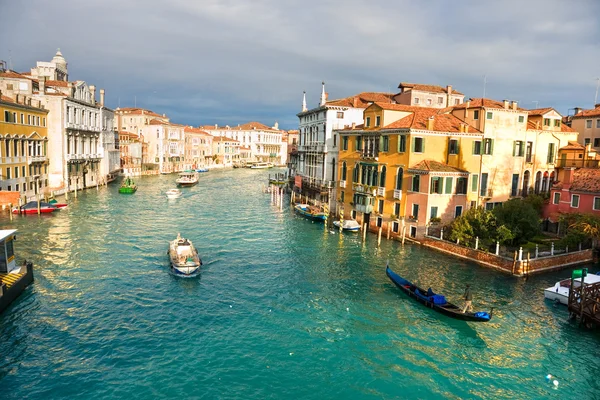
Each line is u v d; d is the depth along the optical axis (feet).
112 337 60.13
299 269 90.68
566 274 89.10
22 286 73.72
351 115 165.48
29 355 55.06
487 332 64.44
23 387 48.83
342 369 54.44
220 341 60.08
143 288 77.87
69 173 195.83
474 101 126.62
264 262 95.20
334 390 50.37
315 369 54.24
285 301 73.97
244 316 67.92
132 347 57.72
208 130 483.92
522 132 123.54
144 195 200.03
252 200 193.88
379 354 58.13
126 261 92.84
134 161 316.81
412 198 111.34
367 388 50.96
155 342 59.16
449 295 77.00
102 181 237.45
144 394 48.39
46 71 234.38
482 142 116.88
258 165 420.36
